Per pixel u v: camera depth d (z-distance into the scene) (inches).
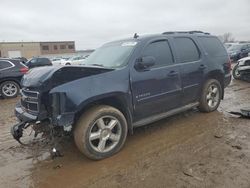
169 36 201.5
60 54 3329.2
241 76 422.6
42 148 177.9
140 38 187.3
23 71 402.0
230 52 857.5
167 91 189.3
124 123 162.2
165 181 127.3
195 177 128.9
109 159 155.2
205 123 207.9
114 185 127.8
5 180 139.2
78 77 147.6
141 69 173.2
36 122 153.7
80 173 141.6
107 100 161.2
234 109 245.8
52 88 142.2
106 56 190.1
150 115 184.9
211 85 230.4
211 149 159.3
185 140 175.9
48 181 135.9
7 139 198.7
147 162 147.9
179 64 199.0
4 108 320.5
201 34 233.1
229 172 131.4
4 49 2965.1
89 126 148.1
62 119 140.4
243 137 175.8
